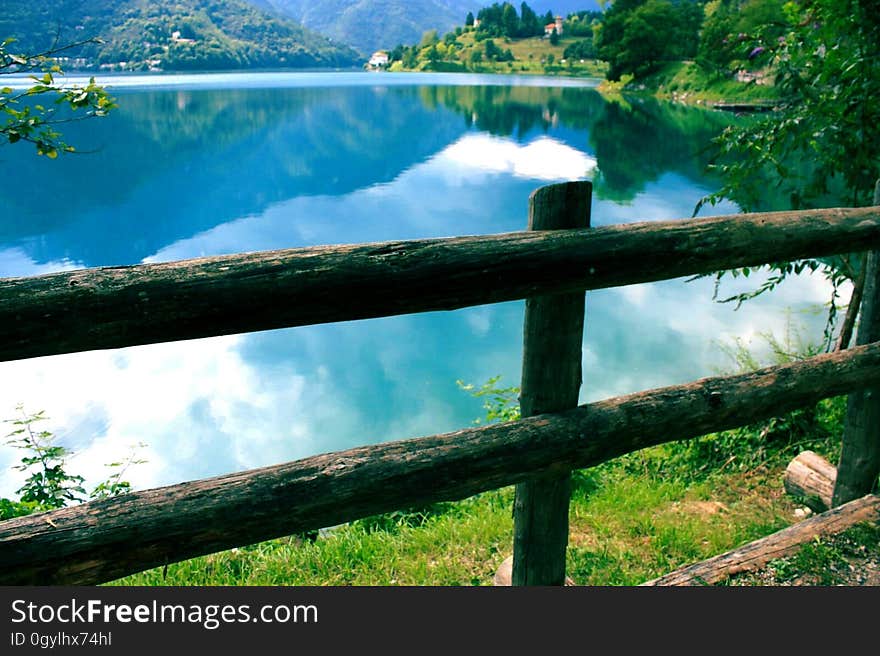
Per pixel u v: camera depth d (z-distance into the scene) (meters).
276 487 1.40
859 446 2.74
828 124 3.53
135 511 1.29
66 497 3.66
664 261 1.67
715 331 8.10
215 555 3.00
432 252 1.43
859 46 3.42
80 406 6.79
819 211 2.05
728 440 4.04
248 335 9.01
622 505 3.40
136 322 1.20
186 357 8.23
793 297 9.12
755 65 4.28
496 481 1.63
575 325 1.73
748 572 2.31
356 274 1.35
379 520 3.53
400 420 6.59
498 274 1.48
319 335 8.98
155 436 6.19
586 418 1.74
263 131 32.62
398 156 25.66
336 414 6.68
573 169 22.02
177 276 1.23
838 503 2.87
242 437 6.23
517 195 18.64
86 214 16.95
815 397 2.14
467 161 24.39
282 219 16.31
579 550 2.96
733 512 3.35
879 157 3.52
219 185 20.75
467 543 2.98
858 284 3.66
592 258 1.58
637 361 7.40
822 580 2.27
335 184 20.72
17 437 6.00
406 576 2.73
